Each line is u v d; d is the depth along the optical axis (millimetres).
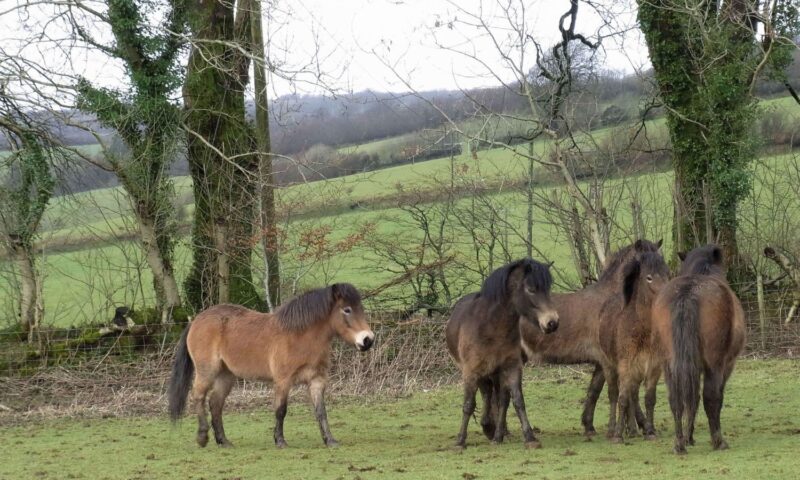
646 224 20469
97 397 15156
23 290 17734
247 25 20109
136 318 17969
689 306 8359
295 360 10633
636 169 20766
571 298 11109
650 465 8211
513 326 9758
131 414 14070
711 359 8555
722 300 8570
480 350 9828
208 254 19344
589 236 18797
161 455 10406
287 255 18297
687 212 19422
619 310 9961
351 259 21906
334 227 18500
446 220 20391
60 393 15344
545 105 19547
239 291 19078
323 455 9906
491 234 19547
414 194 20047
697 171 20000
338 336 10906
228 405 14484
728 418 11383
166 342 17156
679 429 8602
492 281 9711
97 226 19656
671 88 20297
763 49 19641
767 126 23359
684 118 19375
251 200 18219
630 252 10898
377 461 9336
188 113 19406
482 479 7988
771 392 13383
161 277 19109
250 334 10883
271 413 13844
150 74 19156
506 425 11328
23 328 17453
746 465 7840
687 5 18922
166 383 15781
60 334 17078
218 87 19812
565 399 14055
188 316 18141
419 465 8938
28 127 18078
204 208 19641
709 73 19625
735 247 19453
